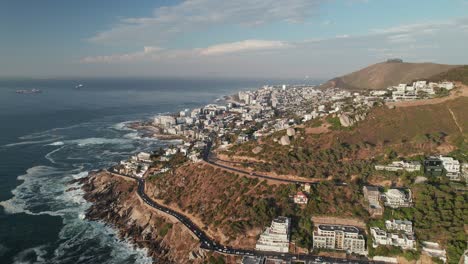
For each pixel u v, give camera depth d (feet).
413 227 573.33
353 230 576.61
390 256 540.93
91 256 642.22
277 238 580.71
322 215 627.46
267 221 621.72
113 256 644.27
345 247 568.41
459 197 605.31
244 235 606.14
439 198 615.57
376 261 543.39
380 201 632.38
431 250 532.73
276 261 545.03
